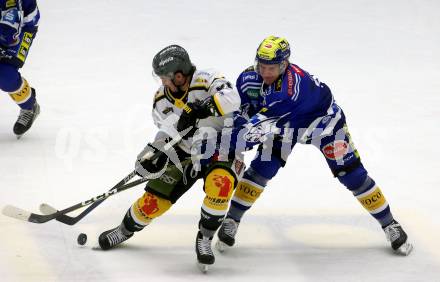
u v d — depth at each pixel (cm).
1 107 1952
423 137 1842
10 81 1627
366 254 1266
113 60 2377
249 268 1198
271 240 1312
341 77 2277
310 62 2397
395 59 2447
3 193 1459
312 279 1166
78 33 2605
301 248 1283
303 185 1580
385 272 1197
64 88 2120
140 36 2591
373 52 2503
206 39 2570
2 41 1606
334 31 2684
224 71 2286
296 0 2988
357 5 2942
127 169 1620
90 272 1152
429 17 2838
